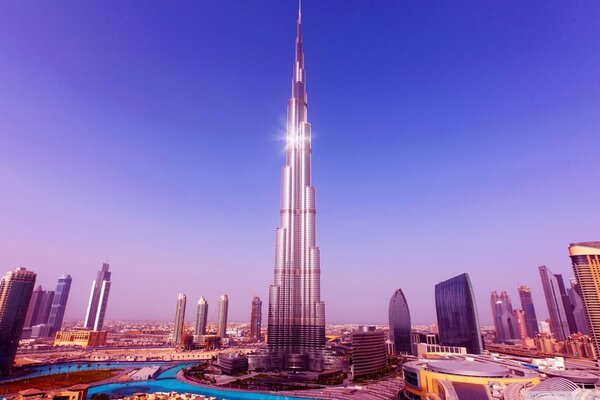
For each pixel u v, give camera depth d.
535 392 166.75
